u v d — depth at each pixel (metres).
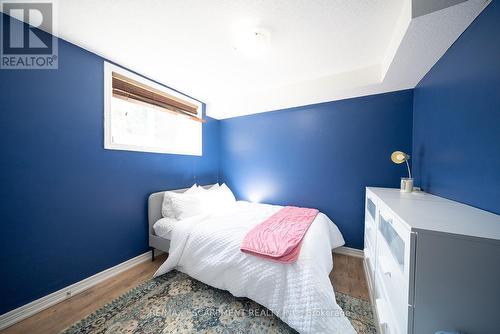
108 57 1.87
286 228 1.78
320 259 1.43
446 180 1.37
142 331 1.26
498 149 0.90
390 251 1.03
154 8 1.29
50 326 1.30
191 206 2.27
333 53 1.83
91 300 1.54
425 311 0.72
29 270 1.40
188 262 1.72
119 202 1.98
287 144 2.90
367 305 1.49
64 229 1.58
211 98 3.03
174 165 2.64
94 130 1.78
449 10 1.04
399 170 2.21
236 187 3.38
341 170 2.52
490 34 0.96
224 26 1.47
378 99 2.30
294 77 2.35
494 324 0.65
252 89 2.70
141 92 2.25
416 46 1.35
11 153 1.32
